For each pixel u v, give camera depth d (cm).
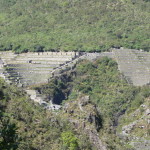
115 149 17262
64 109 18762
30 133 15612
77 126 17100
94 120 17675
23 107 16938
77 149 15688
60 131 16238
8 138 11394
